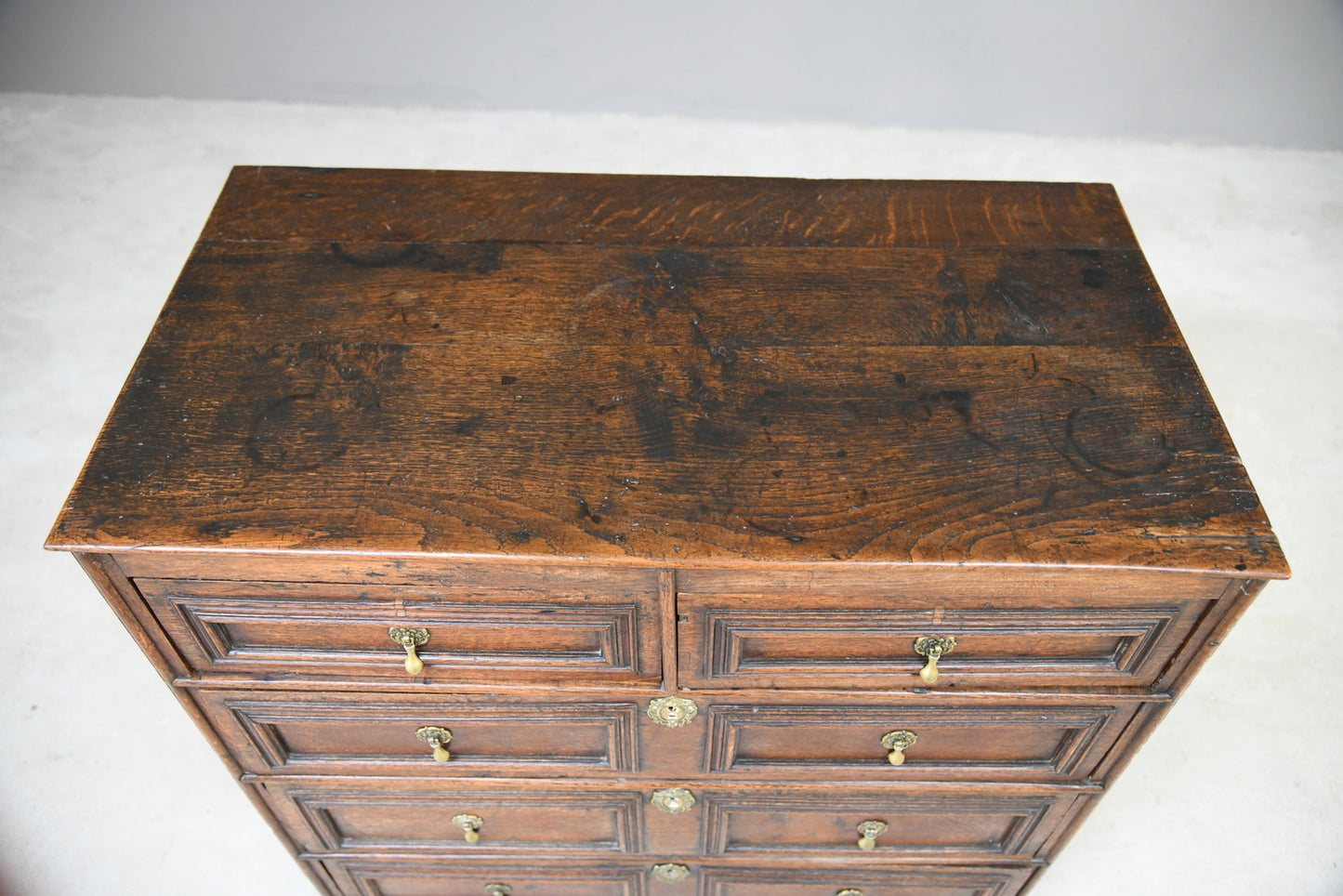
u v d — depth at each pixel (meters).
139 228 3.05
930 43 3.15
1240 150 3.30
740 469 1.31
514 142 3.26
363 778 1.65
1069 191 1.71
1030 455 1.33
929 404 1.39
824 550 1.22
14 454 2.59
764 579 1.27
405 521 1.25
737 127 3.33
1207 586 1.26
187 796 2.20
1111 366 1.44
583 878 1.91
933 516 1.26
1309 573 2.49
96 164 3.21
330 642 1.41
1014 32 3.11
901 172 3.19
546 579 1.28
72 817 2.15
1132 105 3.26
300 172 1.73
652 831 1.77
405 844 1.83
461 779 1.65
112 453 1.32
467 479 1.30
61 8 3.17
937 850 1.80
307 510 1.26
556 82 3.31
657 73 3.28
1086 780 1.62
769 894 1.95
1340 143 3.28
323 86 3.36
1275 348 2.83
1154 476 1.31
